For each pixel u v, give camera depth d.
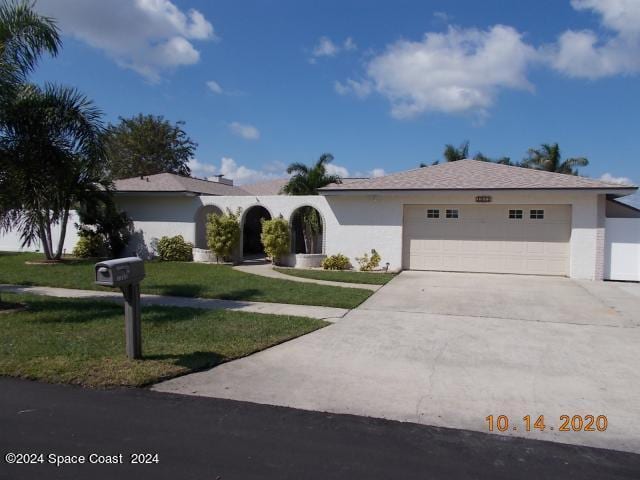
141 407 4.62
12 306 9.09
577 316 9.16
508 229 15.70
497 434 4.21
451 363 6.20
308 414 4.55
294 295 10.95
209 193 21.53
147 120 40.44
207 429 4.17
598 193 14.44
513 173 16.72
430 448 3.92
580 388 5.36
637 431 4.31
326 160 22.95
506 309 9.77
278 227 17.66
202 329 7.51
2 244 22.56
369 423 4.38
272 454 3.75
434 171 17.84
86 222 19.34
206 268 16.27
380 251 16.75
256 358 6.27
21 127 9.02
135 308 5.88
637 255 14.40
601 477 3.52
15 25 8.80
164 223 19.95
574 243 14.87
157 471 3.46
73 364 5.63
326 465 3.59
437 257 16.36
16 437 3.96
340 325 8.23
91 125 10.28
